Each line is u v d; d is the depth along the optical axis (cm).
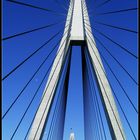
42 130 2191
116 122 2247
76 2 3003
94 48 2617
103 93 2377
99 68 2492
